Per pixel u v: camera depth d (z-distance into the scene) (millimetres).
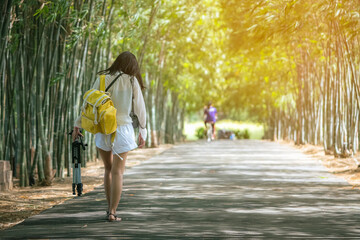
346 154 19234
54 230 7168
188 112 44812
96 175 14484
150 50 23062
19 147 12555
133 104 7879
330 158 19844
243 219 7934
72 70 14227
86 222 7719
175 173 14945
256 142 36594
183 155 22734
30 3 12047
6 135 13812
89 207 9055
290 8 13875
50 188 12102
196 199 9961
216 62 35250
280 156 22000
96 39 15117
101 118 7559
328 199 9969
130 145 7742
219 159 20359
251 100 42156
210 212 8547
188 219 7930
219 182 12766
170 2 21531
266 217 8102
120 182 7754
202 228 7258
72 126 15016
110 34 17719
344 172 14828
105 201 9711
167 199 9961
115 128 7598
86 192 11172
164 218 8008
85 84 18109
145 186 11961
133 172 15242
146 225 7457
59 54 13297
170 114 38500
